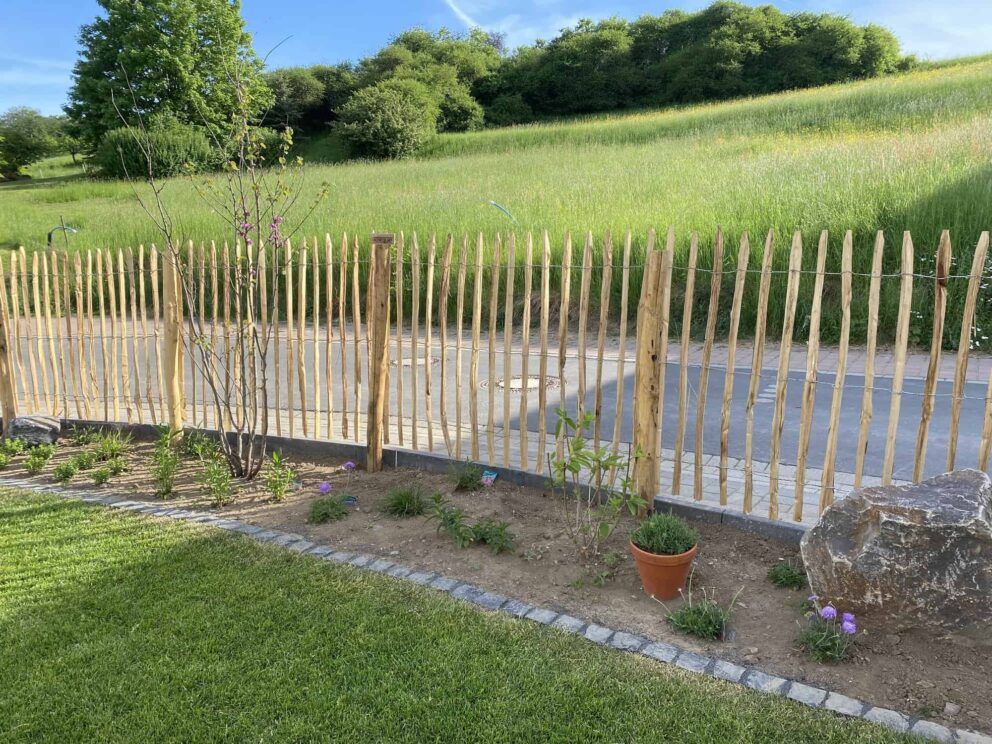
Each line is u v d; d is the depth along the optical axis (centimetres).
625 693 308
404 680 322
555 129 4397
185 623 370
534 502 518
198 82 4275
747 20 5834
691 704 301
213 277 637
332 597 394
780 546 434
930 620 328
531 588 402
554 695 308
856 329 990
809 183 1341
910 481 516
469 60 6844
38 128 6831
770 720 289
